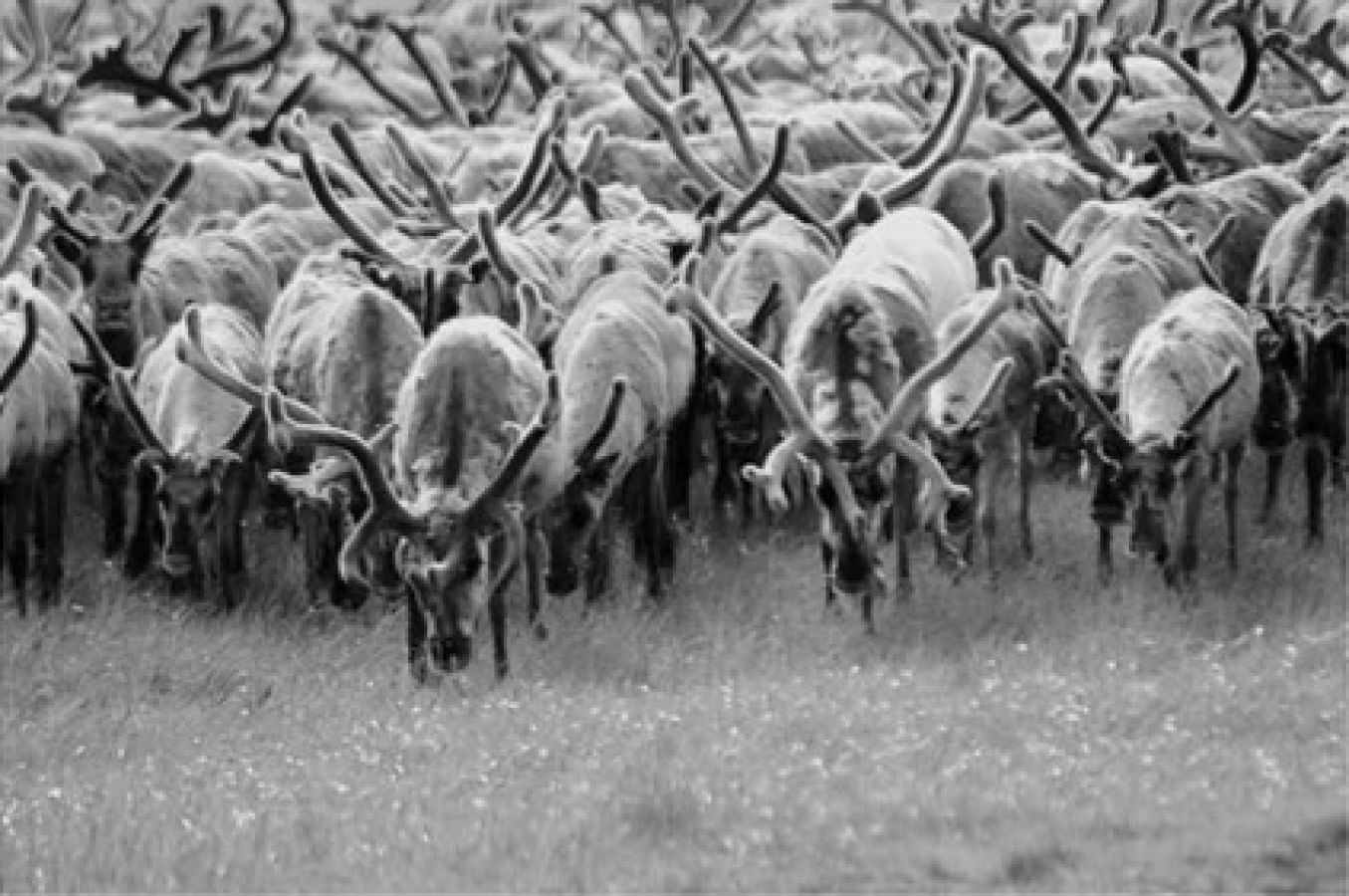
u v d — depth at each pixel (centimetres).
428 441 5656
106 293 7219
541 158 7738
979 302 6575
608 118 11375
